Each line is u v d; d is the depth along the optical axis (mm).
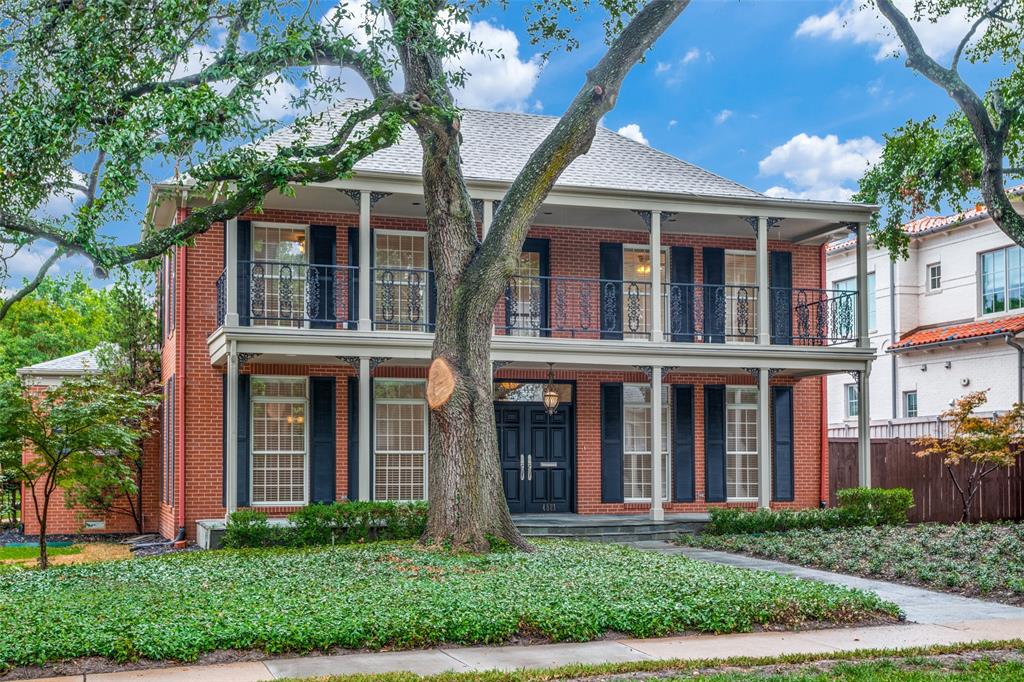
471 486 12633
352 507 15266
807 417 20391
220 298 17031
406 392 18172
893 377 25141
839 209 18672
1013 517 20078
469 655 7699
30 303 35000
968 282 23609
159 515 20531
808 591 9828
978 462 18719
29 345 34156
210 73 11047
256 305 16750
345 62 11914
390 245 18312
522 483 18875
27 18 10867
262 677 6914
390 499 17922
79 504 20391
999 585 11398
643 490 19531
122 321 21219
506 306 18625
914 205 17859
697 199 17906
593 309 19266
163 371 20516
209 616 8117
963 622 9445
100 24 10570
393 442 18031
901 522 17641
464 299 12758
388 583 9922
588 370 19125
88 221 10352
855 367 18688
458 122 12641
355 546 13602
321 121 12305
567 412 19203
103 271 11070
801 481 20234
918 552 13891
